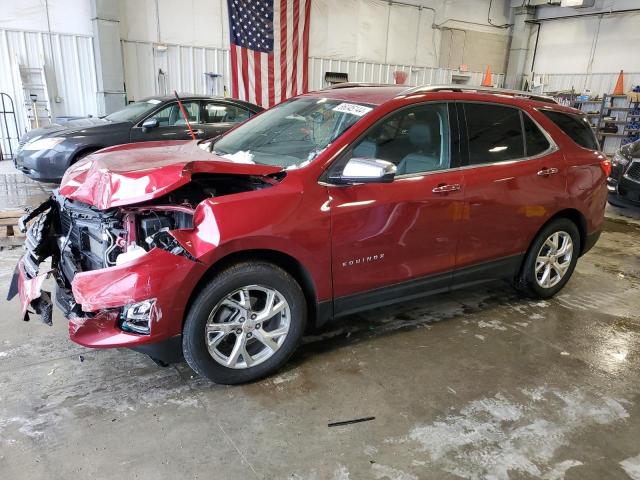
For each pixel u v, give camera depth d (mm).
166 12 11180
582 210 4020
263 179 2668
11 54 9781
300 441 2340
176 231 2391
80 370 2836
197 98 7996
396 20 14852
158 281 2338
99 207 2510
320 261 2764
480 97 3443
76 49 10398
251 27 12188
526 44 17312
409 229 3049
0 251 4723
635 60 14812
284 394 2699
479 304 4055
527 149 3656
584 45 15938
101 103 10734
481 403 2709
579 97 15508
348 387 2791
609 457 2340
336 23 13672
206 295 2480
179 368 2896
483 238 3469
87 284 2311
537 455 2328
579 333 3613
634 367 3180
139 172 2488
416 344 3330
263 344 2793
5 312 3494
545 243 3922
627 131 14547
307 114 3320
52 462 2135
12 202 6633
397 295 3197
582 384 2951
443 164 3203
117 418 2438
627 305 4184
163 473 2104
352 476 2139
